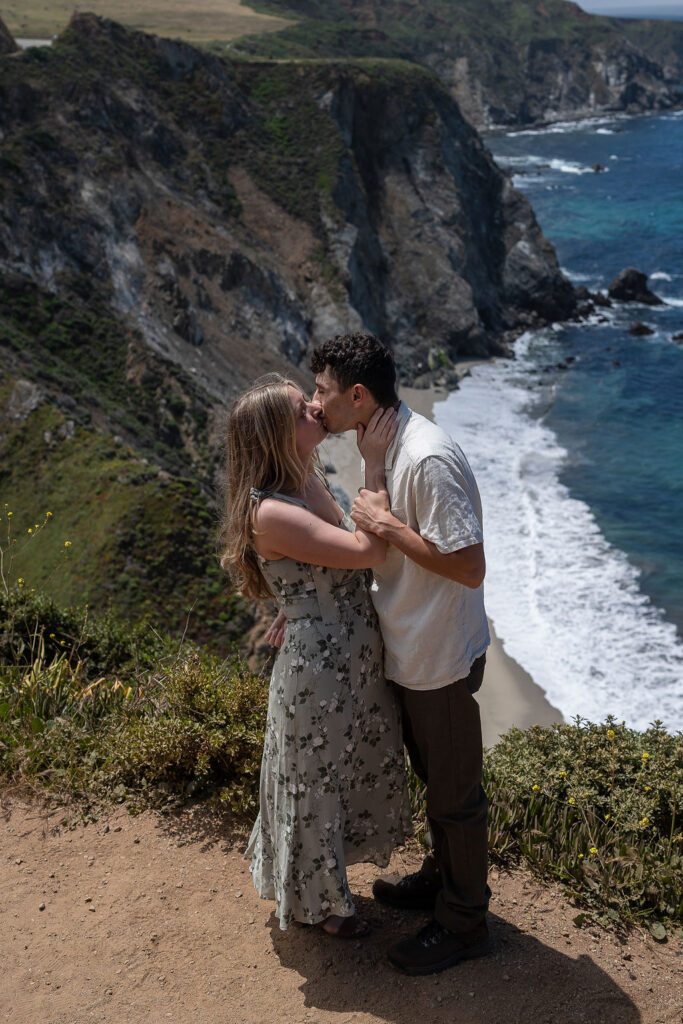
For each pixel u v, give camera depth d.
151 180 39.38
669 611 21.67
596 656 19.70
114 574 20.14
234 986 3.13
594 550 24.88
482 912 3.18
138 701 5.05
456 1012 3.00
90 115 38.72
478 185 51.81
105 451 23.78
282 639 3.46
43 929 3.41
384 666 3.13
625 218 74.94
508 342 46.72
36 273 32.91
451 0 158.62
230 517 3.12
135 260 35.91
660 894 3.74
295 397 2.97
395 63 50.84
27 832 4.00
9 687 5.22
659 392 38.66
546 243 51.72
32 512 22.12
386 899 3.60
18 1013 3.01
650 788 4.30
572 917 3.62
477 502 2.93
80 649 6.82
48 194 34.84
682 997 3.16
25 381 25.62
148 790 4.29
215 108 44.53
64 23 95.88
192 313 35.44
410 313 44.97
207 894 3.61
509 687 18.59
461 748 3.02
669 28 194.88
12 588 7.02
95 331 31.77
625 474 30.31
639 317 50.28
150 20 102.44
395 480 2.85
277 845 3.23
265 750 3.25
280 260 42.06
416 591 2.90
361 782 3.24
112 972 3.19
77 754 4.61
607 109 149.88
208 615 19.69
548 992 3.12
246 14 114.25
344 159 45.56
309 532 2.90
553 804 4.27
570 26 155.75
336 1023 2.95
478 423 35.25
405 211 47.59
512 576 23.25
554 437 33.88
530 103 146.75
